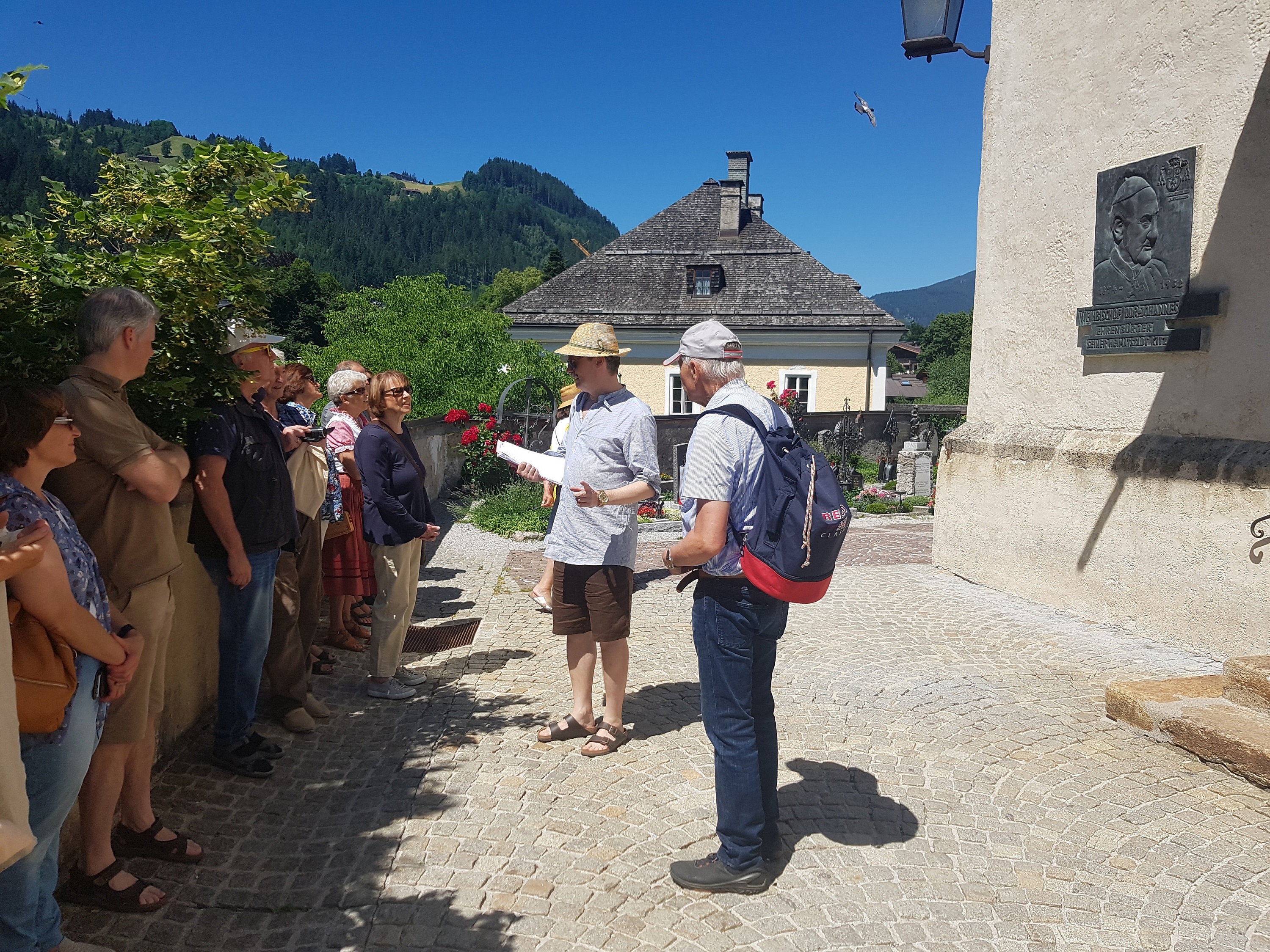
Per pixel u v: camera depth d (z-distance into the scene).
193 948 2.57
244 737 3.71
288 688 4.17
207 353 3.32
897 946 2.65
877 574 8.04
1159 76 5.84
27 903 2.15
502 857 3.11
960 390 63.88
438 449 12.97
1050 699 4.71
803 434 17.75
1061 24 6.70
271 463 3.60
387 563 4.59
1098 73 6.36
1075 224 6.64
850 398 27.62
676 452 14.47
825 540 2.71
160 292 3.10
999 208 7.46
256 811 3.41
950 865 3.09
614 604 3.95
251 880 2.93
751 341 27.67
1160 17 5.82
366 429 4.61
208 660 4.28
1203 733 3.89
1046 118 6.89
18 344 2.65
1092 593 6.36
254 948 2.58
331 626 5.54
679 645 5.80
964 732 4.27
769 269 29.38
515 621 6.36
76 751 2.19
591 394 4.09
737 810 2.89
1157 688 4.36
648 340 27.86
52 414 2.16
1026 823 3.38
